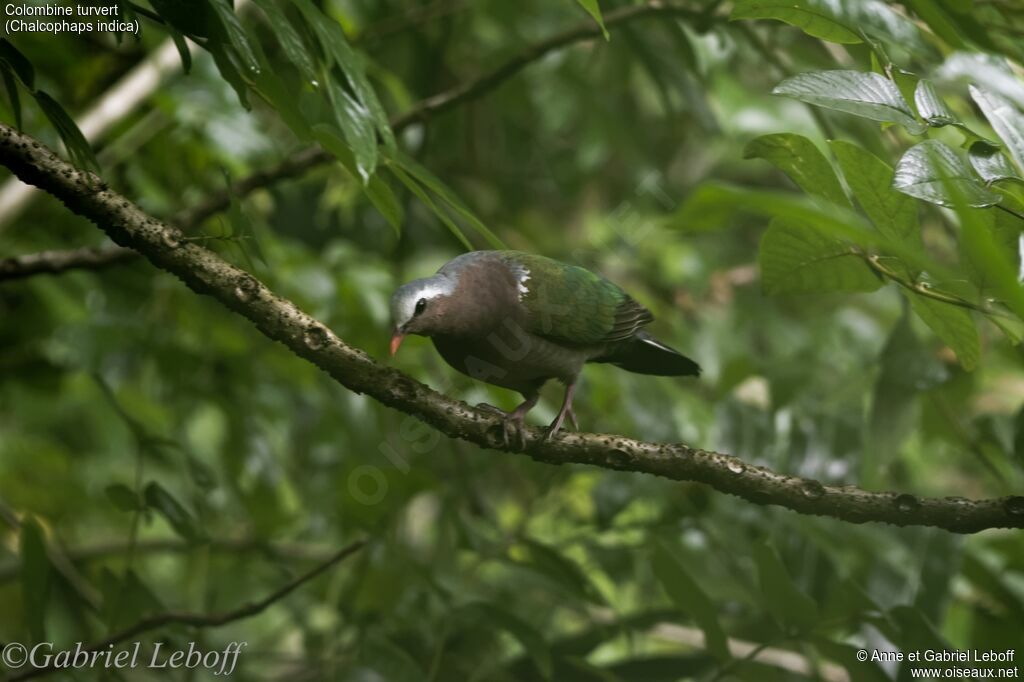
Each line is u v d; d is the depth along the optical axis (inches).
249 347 480.4
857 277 249.4
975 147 209.8
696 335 551.8
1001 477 394.9
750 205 142.9
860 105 210.1
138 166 441.1
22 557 319.6
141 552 444.5
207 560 430.9
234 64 241.3
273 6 234.7
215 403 447.8
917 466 511.8
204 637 381.4
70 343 442.6
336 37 239.8
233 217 239.9
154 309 471.2
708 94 499.8
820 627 323.0
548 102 607.8
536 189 674.2
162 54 414.0
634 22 457.7
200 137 432.5
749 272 598.2
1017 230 209.8
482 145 640.4
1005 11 314.5
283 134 527.5
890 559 368.2
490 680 371.9
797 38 412.5
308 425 490.6
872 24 241.3
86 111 439.8
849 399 418.3
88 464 565.0
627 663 364.5
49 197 462.0
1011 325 228.8
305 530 451.8
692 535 373.1
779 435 406.9
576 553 440.1
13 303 502.9
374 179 246.2
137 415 518.6
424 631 386.0
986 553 424.5
